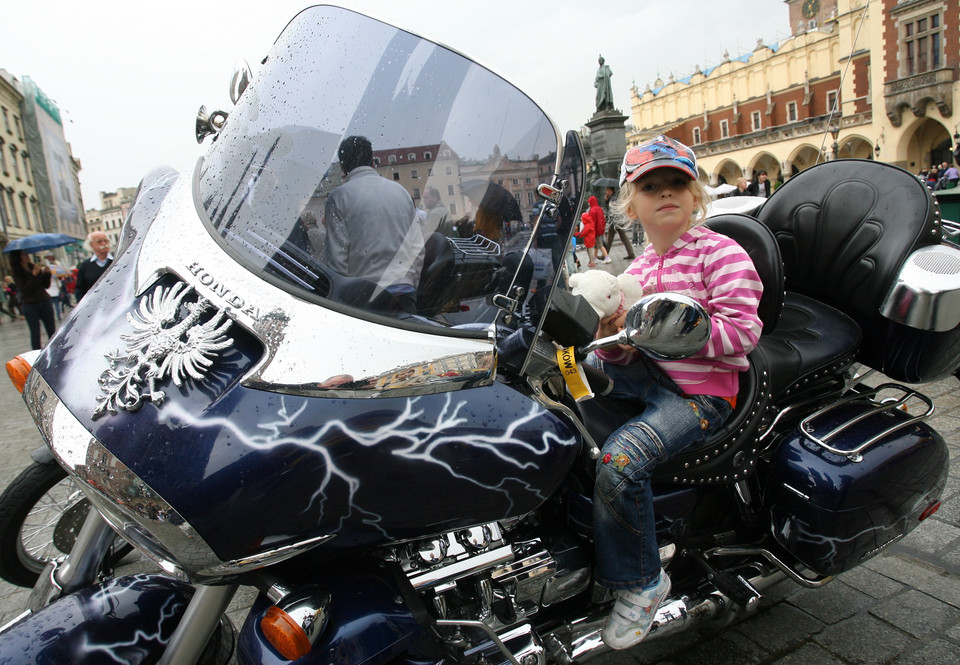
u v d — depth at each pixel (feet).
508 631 5.17
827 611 7.62
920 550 8.61
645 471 5.40
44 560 8.18
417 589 4.74
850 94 117.29
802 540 6.32
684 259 5.95
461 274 4.67
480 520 4.67
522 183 4.76
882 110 108.99
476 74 4.90
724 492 6.84
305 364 4.09
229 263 4.56
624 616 5.47
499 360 4.76
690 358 5.75
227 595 4.59
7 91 113.60
